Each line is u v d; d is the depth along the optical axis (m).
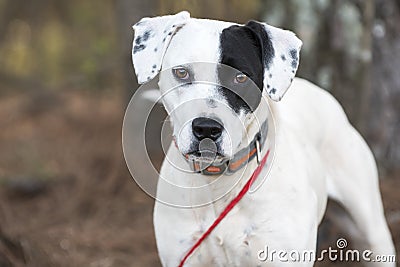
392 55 11.91
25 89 22.03
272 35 6.12
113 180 11.85
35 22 23.58
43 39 23.33
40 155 14.38
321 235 9.27
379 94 11.88
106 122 16.23
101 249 9.87
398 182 11.48
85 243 9.95
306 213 6.41
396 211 10.27
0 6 23.47
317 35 9.95
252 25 6.11
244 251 6.30
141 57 6.23
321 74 9.97
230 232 6.27
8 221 9.45
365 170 7.57
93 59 18.00
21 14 23.59
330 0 9.88
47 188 12.17
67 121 17.44
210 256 6.38
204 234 6.30
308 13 9.95
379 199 7.83
